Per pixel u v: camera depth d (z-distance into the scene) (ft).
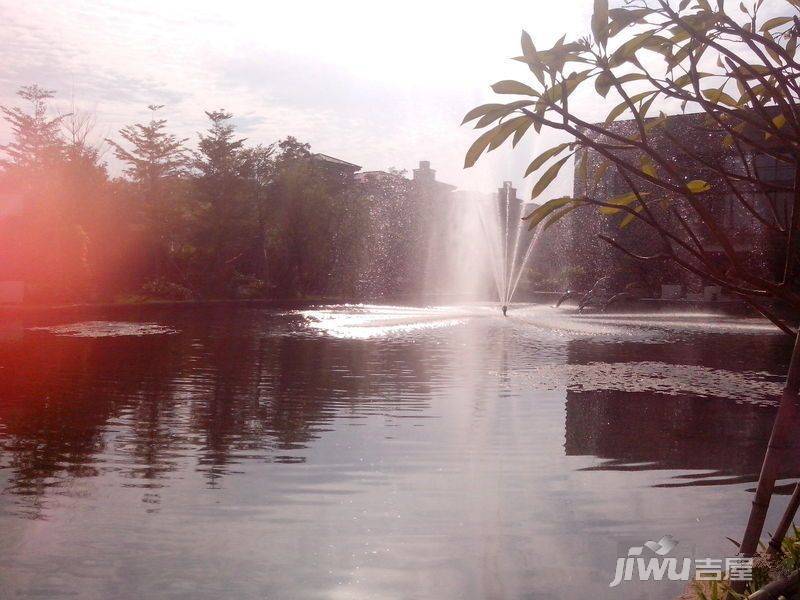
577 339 45.14
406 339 44.91
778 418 6.33
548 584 8.81
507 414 20.31
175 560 9.50
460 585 8.76
